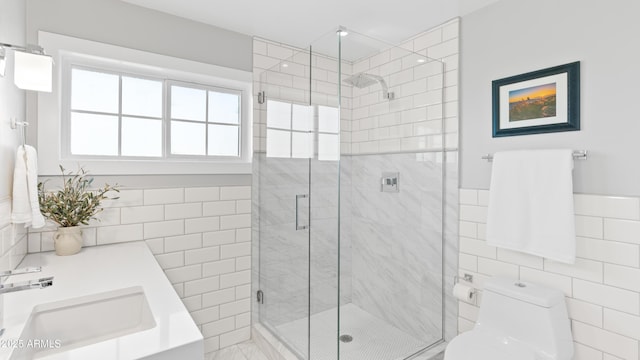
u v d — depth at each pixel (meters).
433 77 2.33
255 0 2.09
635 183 1.53
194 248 2.37
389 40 2.66
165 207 2.25
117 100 2.18
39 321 1.15
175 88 2.39
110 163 2.04
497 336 1.80
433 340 2.36
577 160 1.72
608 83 1.61
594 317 1.66
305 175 2.20
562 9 1.77
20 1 1.70
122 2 2.09
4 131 1.40
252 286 2.64
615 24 1.59
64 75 1.99
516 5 1.97
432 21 2.35
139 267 1.61
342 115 2.07
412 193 2.32
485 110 2.12
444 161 2.38
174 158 2.38
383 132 2.22
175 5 2.15
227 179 2.51
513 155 1.86
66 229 1.81
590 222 1.67
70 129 2.02
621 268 1.57
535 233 1.76
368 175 2.19
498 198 1.92
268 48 2.68
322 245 2.11
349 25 2.41
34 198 1.53
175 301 1.20
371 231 2.21
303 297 2.19
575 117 1.71
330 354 2.04
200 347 0.95
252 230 2.63
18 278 1.43
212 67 2.42
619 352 1.58
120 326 1.30
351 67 2.10
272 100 2.47
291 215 2.30
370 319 2.22
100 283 1.37
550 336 1.62
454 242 2.31
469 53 2.22
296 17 2.32
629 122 1.55
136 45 2.14
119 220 2.09
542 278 1.84
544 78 1.83
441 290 2.38
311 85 2.15
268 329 2.51
